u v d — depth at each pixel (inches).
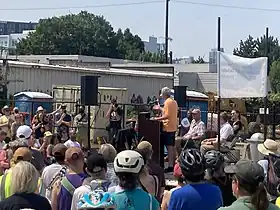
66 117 781.3
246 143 542.0
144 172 255.9
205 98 1251.8
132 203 188.9
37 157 324.8
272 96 1733.5
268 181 267.0
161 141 528.7
